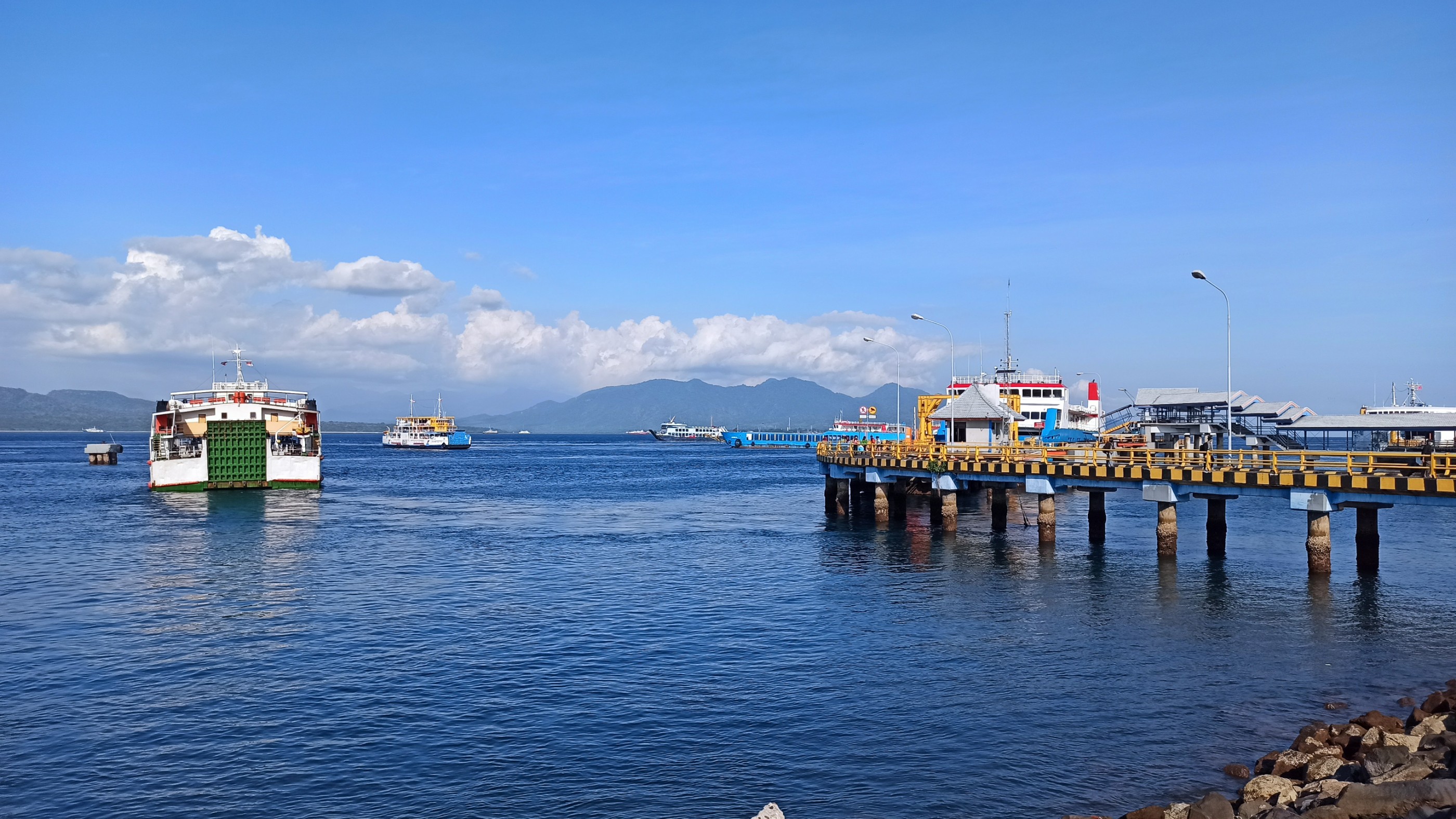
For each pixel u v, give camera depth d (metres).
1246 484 39.62
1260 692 24.97
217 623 33.69
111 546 53.25
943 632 31.61
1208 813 16.27
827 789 19.12
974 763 20.31
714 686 25.78
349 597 38.38
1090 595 37.47
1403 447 91.12
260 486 85.62
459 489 103.62
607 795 18.91
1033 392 108.00
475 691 25.56
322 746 21.62
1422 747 18.86
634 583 41.25
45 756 21.16
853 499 71.44
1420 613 33.66
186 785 19.56
